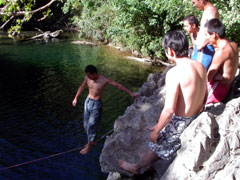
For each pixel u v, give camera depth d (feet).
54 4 120.98
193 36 14.97
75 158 28.35
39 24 130.00
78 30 133.69
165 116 8.17
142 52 78.18
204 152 8.25
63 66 69.67
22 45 96.17
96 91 17.81
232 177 7.23
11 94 48.70
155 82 18.67
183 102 8.34
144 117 13.39
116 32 76.79
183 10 36.06
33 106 43.21
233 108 8.85
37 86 53.72
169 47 8.21
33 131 34.47
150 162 10.68
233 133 8.20
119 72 64.08
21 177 24.79
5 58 76.54
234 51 10.99
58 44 100.12
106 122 37.60
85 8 101.91
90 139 18.48
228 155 8.02
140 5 62.90
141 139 13.00
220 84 11.40
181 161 8.70
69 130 35.14
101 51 89.04
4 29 116.98
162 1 40.78
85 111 18.39
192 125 8.94
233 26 31.99
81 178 24.80
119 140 13.08
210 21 10.79
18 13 18.70
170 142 9.11
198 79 8.07
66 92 50.57
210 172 7.97
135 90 51.39
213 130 8.57
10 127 35.35
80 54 84.28
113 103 45.19
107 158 13.00
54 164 27.12
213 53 11.28
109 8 95.66
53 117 39.19
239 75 14.51
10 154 28.76
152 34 71.51
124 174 12.67
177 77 8.04
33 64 70.95
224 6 30.32
